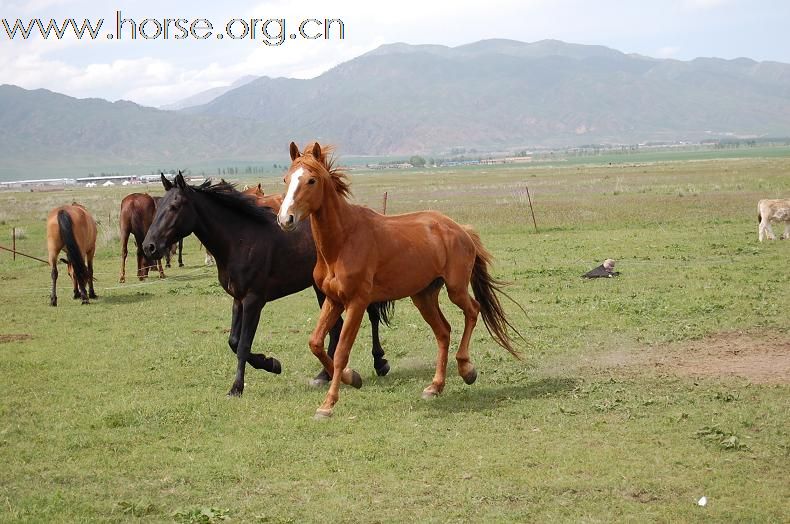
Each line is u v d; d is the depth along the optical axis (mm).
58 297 18078
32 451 7578
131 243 29656
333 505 6172
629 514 5871
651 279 16641
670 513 5867
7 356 11820
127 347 12398
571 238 25516
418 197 49688
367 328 13375
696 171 71188
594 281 16797
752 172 62375
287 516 6000
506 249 23266
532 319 13258
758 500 6027
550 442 7441
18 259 25750
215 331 13664
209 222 9586
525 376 9930
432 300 9414
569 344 11461
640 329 12086
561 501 6137
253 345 12328
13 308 16469
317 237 8500
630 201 38219
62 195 85000
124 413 8672
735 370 9688
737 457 6895
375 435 7832
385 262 8727
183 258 26844
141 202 20281
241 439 7836
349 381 9211
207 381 10289
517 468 6809
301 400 9258
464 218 33156
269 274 9797
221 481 6762
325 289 8703
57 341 13000
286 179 8125
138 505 6145
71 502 6316
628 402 8578
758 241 22359
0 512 6117
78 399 9445
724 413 8047
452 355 11391
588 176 74188
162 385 10070
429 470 6848
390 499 6273
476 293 10109
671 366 10016
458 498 6246
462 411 8602
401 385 9852
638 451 7109
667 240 23641
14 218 44375
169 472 6973
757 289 14789
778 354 10320
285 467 7035
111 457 7398
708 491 6219
